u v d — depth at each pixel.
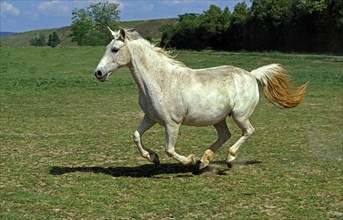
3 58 43.69
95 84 26.31
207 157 9.12
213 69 9.12
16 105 19.06
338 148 11.48
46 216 6.84
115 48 8.55
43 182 8.61
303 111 17.45
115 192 7.96
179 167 9.79
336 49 56.84
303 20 60.06
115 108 18.55
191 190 8.07
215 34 75.88
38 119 15.87
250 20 68.56
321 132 13.54
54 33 114.50
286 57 48.00
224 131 9.34
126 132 13.72
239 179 8.79
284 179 8.78
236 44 73.19
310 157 10.56
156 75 8.59
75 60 44.16
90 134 13.38
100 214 6.92
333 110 17.66
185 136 13.05
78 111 17.73
